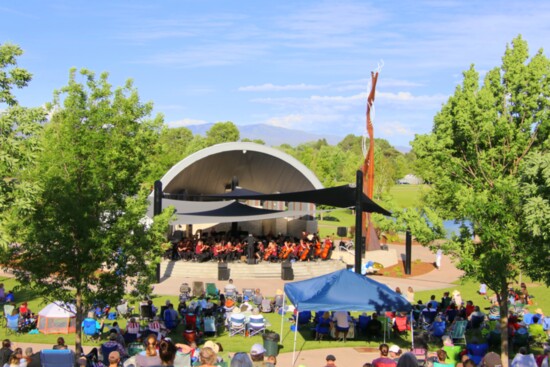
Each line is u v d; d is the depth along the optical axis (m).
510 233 17.75
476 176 21.27
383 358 15.70
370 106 43.06
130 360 14.27
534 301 31.47
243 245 40.91
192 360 15.92
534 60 21.75
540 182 15.76
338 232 51.31
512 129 21.16
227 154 49.22
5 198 16.47
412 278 39.44
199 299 27.58
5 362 16.33
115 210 19.34
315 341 22.77
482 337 23.39
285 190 53.16
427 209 20.95
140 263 19.08
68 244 17.69
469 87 23.67
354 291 21.11
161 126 28.36
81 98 22.45
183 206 42.72
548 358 15.49
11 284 33.00
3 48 16.89
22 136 16.62
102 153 20.72
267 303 28.06
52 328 22.77
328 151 121.56
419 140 23.28
